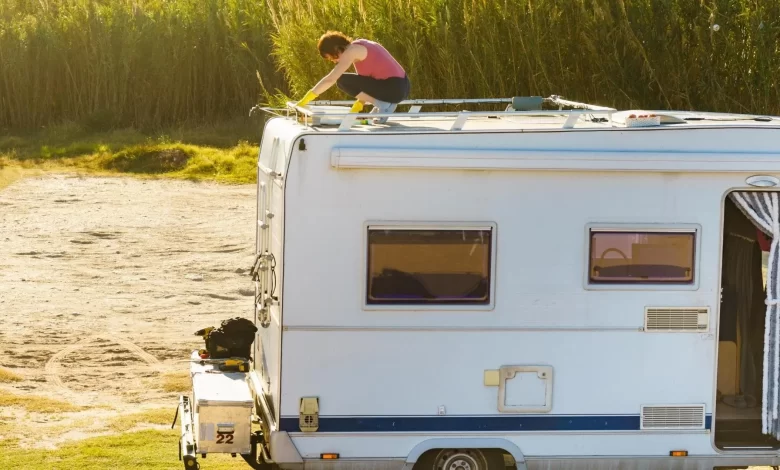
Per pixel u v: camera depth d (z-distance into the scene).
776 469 8.59
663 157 7.24
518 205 7.18
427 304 7.14
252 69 34.69
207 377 7.88
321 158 6.98
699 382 7.38
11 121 35.53
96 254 18.30
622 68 17.39
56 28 35.47
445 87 18.33
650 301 7.31
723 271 7.89
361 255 7.06
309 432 7.12
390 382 7.16
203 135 31.95
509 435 7.28
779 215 7.47
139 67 34.97
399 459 7.22
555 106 16.80
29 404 10.54
